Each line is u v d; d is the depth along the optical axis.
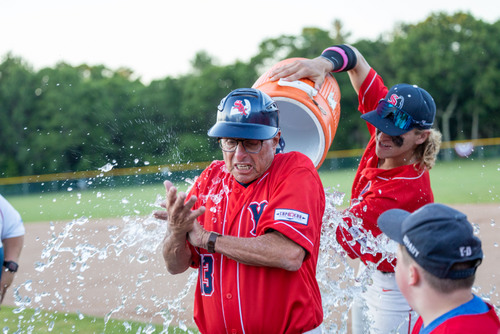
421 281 1.81
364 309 3.47
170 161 24.31
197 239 2.38
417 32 47.06
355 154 29.22
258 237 2.33
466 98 46.41
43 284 6.37
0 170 37.81
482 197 12.74
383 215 2.03
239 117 2.38
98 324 4.68
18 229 3.79
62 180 24.53
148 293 5.69
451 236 1.74
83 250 3.57
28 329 4.61
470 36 46.47
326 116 3.27
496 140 28.14
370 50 49.84
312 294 2.50
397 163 3.29
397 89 3.23
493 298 4.86
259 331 2.41
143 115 43.09
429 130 3.19
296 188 2.38
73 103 39.22
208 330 2.58
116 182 22.33
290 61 3.39
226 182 2.59
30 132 38.47
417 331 2.12
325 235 3.32
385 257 3.23
